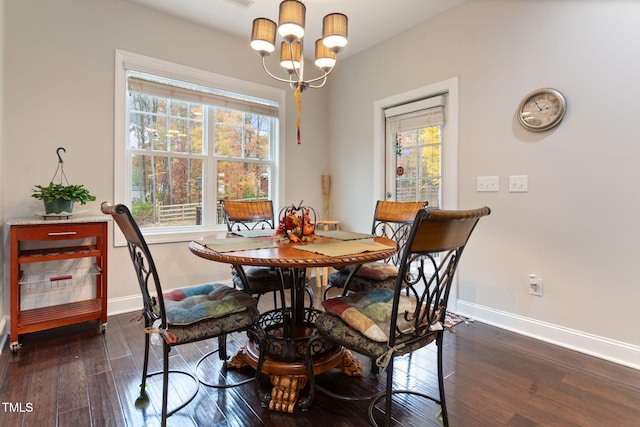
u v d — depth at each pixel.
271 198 3.55
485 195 2.50
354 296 1.52
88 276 2.52
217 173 3.18
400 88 3.11
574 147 2.06
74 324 2.37
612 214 1.93
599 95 1.96
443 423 1.36
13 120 2.19
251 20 2.91
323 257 1.29
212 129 3.14
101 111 2.51
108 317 2.50
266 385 1.65
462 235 1.26
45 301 2.36
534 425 1.36
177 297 1.60
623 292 1.90
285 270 2.08
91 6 2.46
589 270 2.02
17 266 1.94
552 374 1.76
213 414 1.43
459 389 1.62
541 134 2.20
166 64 2.78
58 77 2.34
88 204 2.47
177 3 2.66
